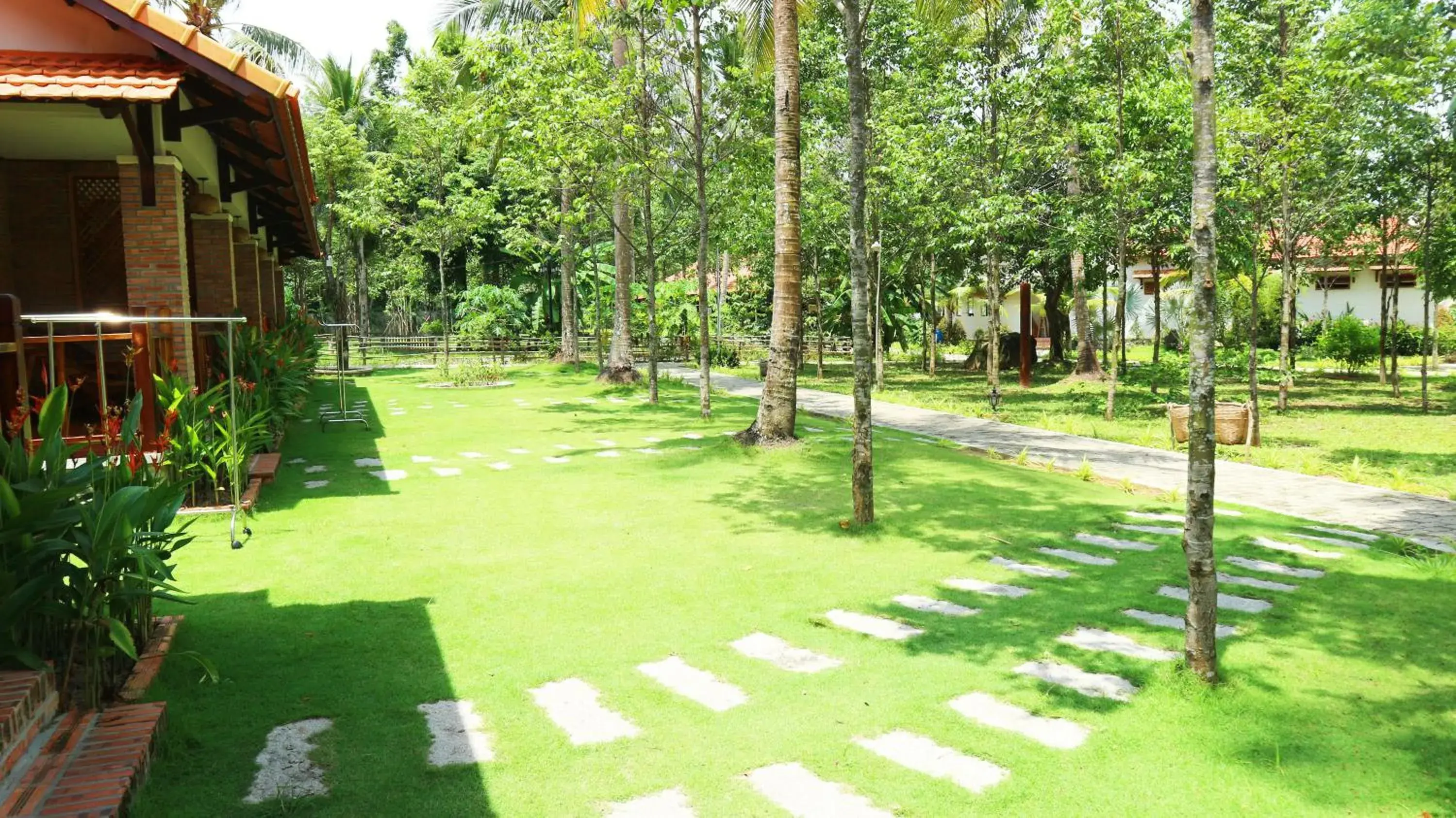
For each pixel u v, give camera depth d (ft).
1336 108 48.01
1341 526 30.55
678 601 20.43
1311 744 13.51
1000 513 30.07
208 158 39.88
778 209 40.11
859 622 19.26
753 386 84.48
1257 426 51.03
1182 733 13.88
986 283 113.80
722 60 64.64
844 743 13.55
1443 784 12.29
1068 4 55.77
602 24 58.49
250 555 23.52
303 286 123.13
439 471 36.52
